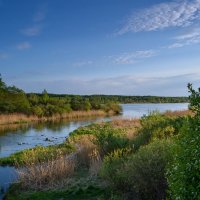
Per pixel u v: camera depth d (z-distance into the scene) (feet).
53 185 41.55
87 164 50.85
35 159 59.41
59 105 225.15
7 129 136.26
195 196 16.43
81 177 44.14
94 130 106.73
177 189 17.31
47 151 67.51
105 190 37.17
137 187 31.96
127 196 33.30
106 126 117.08
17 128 140.67
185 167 17.06
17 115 181.06
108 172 37.27
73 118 202.80
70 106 236.43
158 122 57.57
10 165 60.29
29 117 185.47
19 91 200.03
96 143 54.54
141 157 32.81
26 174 44.27
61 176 43.78
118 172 34.86
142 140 50.98
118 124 123.03
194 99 17.83
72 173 45.57
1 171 54.80
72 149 68.18
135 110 319.27
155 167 31.58
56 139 102.47
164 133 50.55
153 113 66.28
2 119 166.40
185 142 17.54
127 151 43.88
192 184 16.70
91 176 43.14
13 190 40.88
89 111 234.58
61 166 45.24
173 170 18.42
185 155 17.20
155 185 31.48
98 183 40.19
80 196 36.78
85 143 67.92
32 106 210.59
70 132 116.16
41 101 229.66
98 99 288.30
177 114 116.67
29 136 111.34
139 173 32.04
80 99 263.29
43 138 105.40
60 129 134.51
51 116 201.57
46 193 38.68
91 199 35.58
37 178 43.01
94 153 51.62
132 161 33.50
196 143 16.78
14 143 94.53
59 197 37.11
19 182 43.27
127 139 53.16
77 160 53.11
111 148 51.16
